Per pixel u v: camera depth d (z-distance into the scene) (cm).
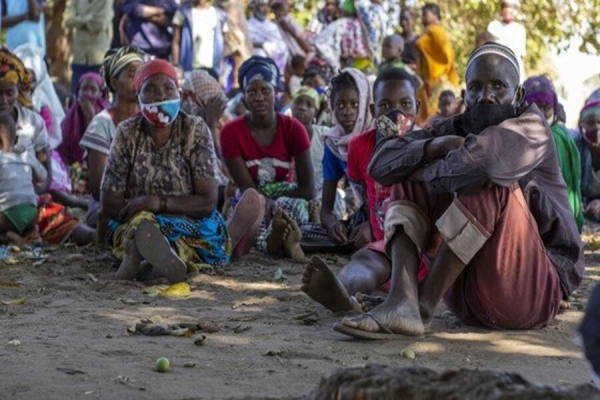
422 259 634
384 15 1739
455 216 556
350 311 602
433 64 1775
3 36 2286
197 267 800
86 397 441
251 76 958
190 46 1588
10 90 1017
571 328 606
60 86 1769
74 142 1338
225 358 520
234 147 961
